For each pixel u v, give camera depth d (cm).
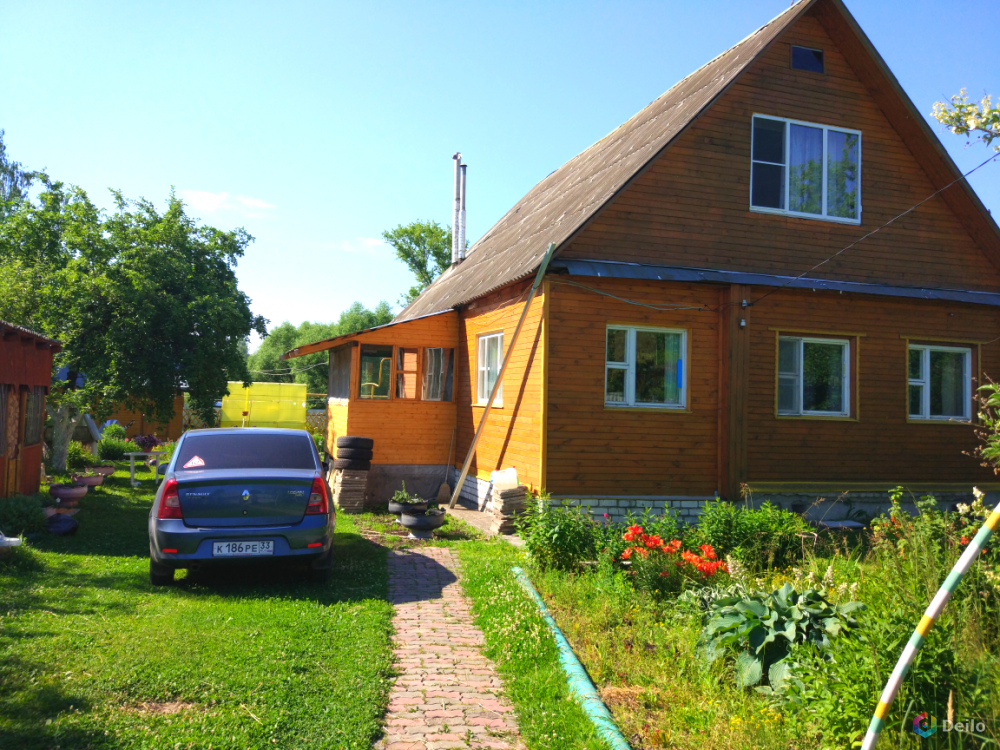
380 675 468
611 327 1091
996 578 469
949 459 1226
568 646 521
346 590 687
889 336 1205
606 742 379
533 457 1070
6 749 334
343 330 5516
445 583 745
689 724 409
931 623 303
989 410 1231
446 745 381
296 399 3609
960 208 1250
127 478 1564
